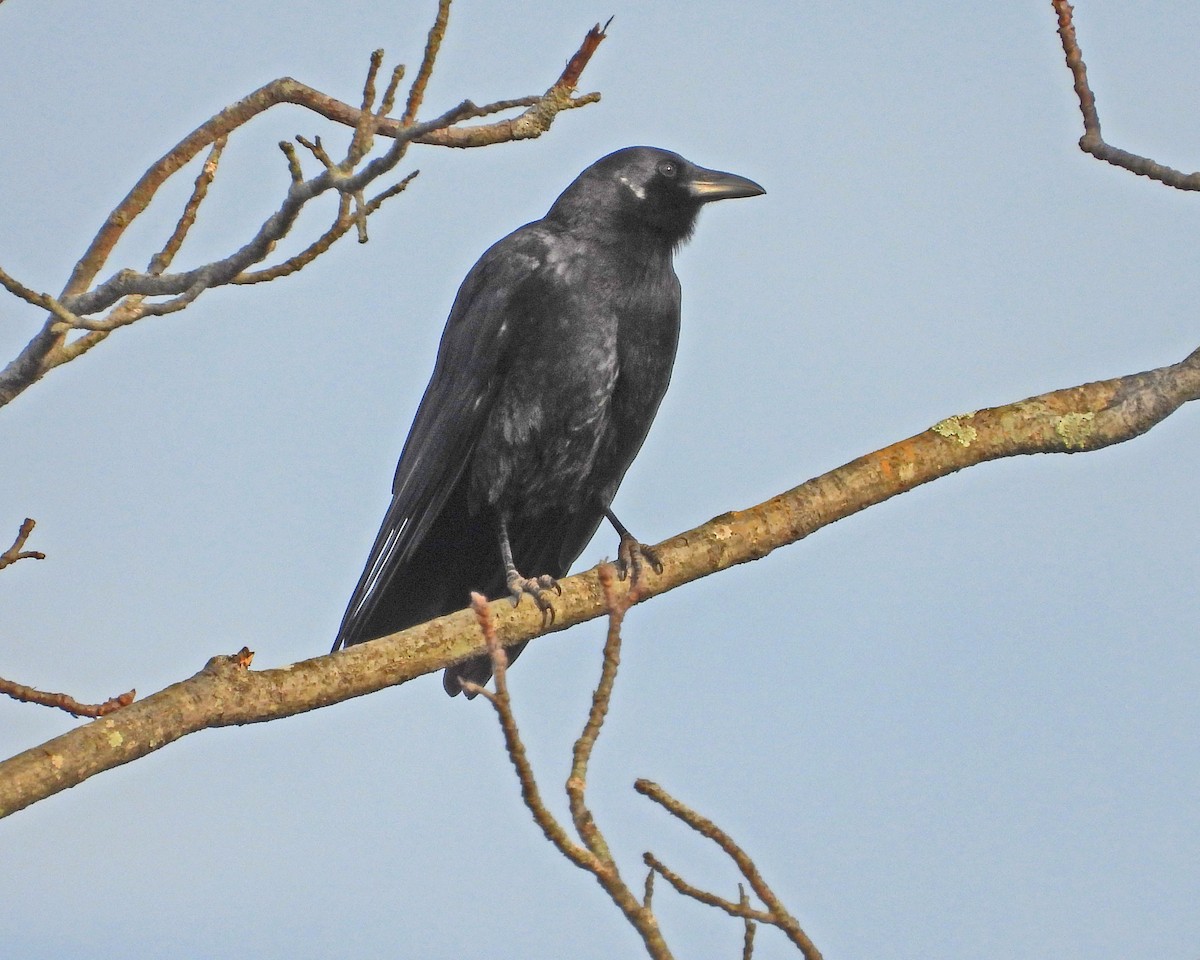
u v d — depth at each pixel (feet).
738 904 21.77
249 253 24.81
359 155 23.84
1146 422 30.55
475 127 27.50
